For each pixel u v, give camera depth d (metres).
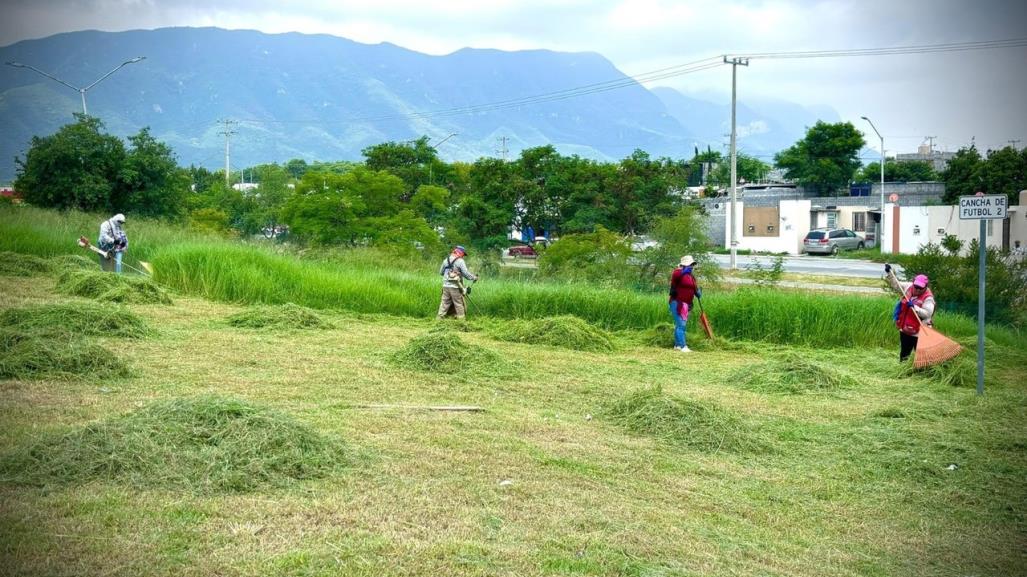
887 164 84.06
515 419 8.62
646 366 13.11
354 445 6.99
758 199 62.97
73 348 9.28
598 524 5.75
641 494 6.57
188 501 5.45
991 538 6.30
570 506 6.06
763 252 55.66
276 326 13.92
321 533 5.12
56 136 32.44
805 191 73.38
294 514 5.39
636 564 5.12
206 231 30.38
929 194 67.25
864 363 14.61
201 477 5.80
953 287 23.09
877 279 35.22
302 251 24.53
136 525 5.00
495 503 5.97
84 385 8.58
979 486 7.46
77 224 25.39
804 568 5.43
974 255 23.75
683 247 27.22
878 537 6.18
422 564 4.79
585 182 43.41
